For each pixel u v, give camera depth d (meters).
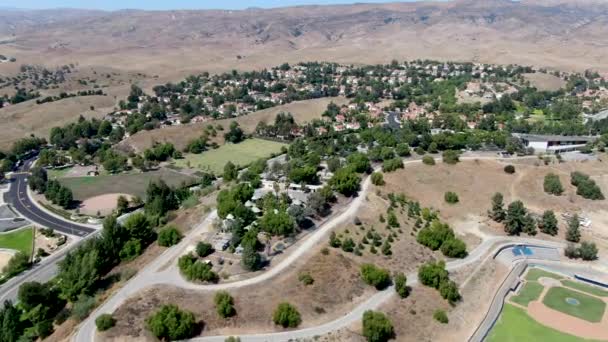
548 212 185.25
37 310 128.25
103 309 122.19
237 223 154.38
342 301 128.38
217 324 115.75
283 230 154.12
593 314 136.62
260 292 127.81
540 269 162.38
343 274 138.00
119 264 150.88
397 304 130.75
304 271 136.75
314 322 119.56
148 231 165.75
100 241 152.25
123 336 110.94
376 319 116.69
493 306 138.88
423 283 141.38
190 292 127.69
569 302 142.62
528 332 127.81
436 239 165.00
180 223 176.75
